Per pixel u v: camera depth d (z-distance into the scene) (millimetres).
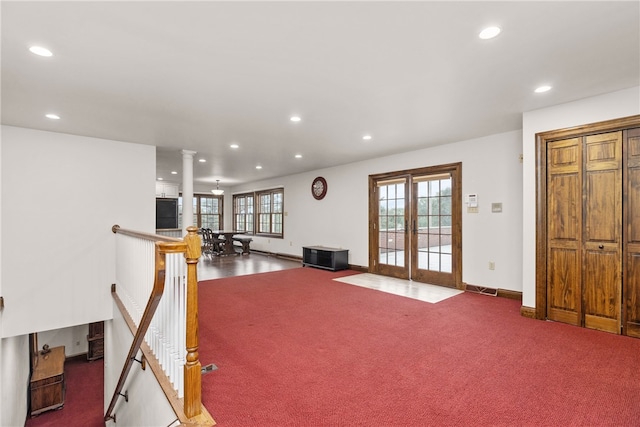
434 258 5246
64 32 1907
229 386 2092
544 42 2076
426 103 3195
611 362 2404
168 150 5277
